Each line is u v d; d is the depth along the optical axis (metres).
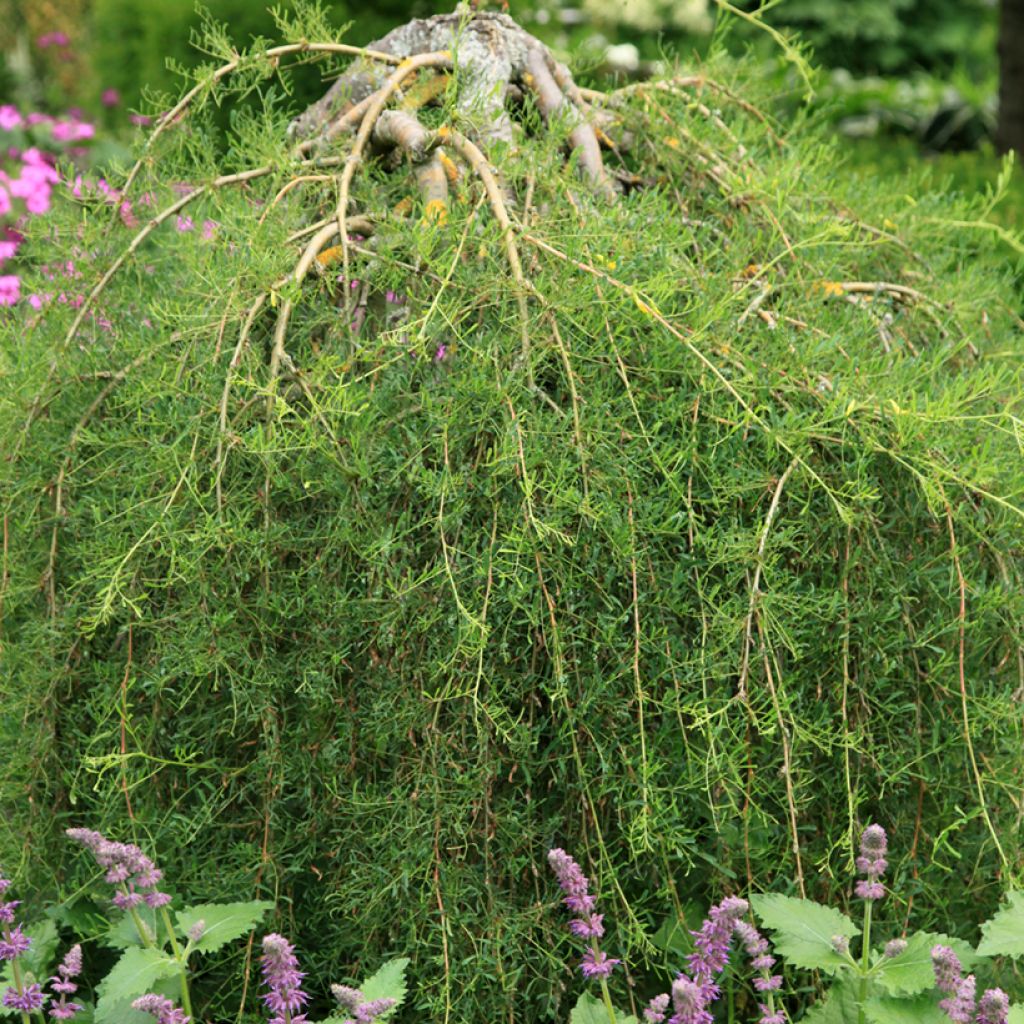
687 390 1.91
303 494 1.88
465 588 1.81
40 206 4.70
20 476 2.10
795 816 1.84
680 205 2.47
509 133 2.33
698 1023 1.62
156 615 1.95
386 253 1.97
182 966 1.80
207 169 2.21
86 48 9.35
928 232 2.65
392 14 6.08
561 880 1.65
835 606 1.82
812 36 11.56
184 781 2.01
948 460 1.90
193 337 1.99
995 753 1.95
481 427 1.80
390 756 1.88
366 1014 1.61
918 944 1.80
